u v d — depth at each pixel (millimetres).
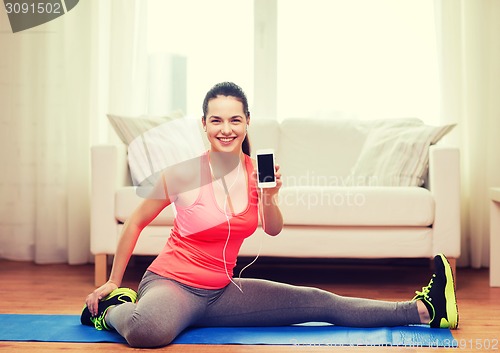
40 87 3812
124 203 3014
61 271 3500
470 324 2256
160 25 3895
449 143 3703
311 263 3855
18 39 3830
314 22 3883
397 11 3818
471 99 3715
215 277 2029
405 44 3814
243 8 3914
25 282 3145
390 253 2961
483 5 3688
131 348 1893
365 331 2078
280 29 3904
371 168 3396
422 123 3576
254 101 3920
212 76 3908
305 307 2094
